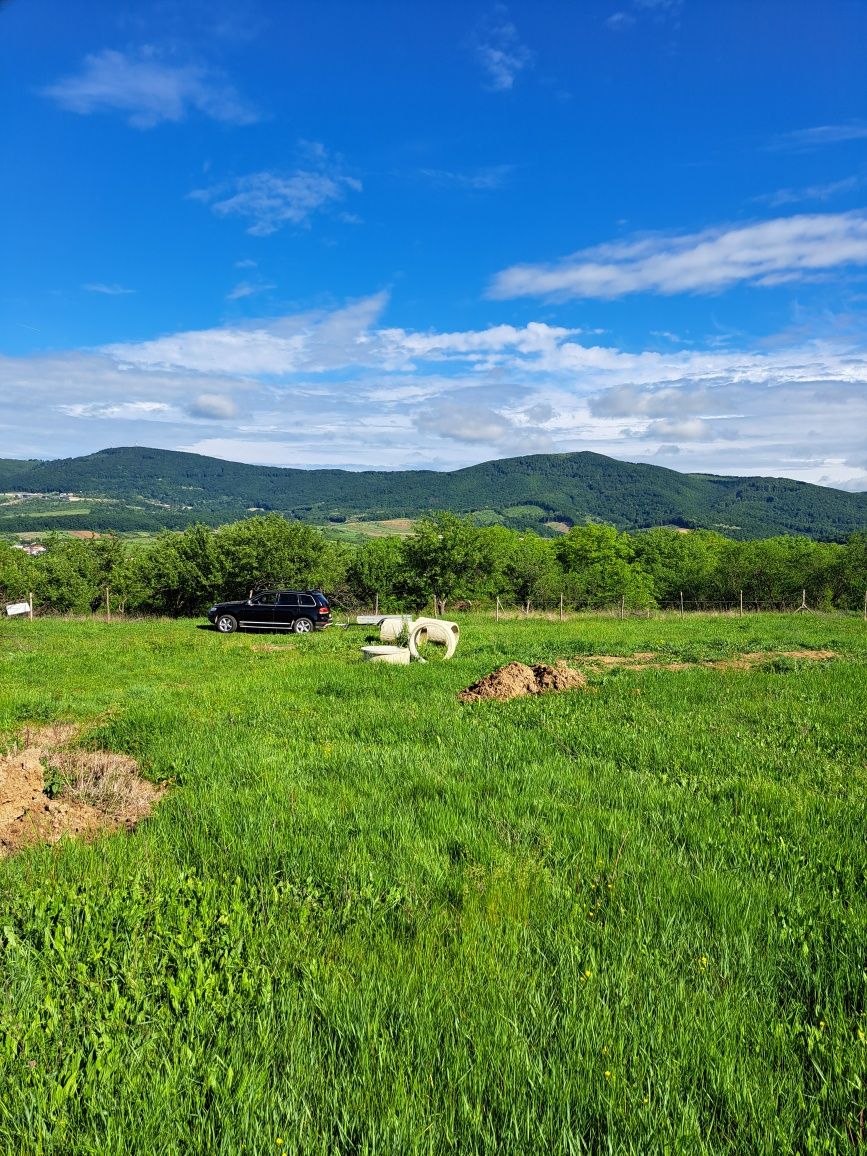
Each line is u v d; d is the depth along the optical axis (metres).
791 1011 3.20
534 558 46.12
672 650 18.83
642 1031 2.95
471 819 5.68
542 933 3.82
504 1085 2.64
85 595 43.00
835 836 5.35
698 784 6.77
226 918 3.86
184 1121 2.48
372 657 16.33
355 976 3.42
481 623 30.95
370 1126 2.43
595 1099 2.59
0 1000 3.18
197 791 6.50
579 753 7.98
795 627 27.34
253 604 28.59
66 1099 2.58
